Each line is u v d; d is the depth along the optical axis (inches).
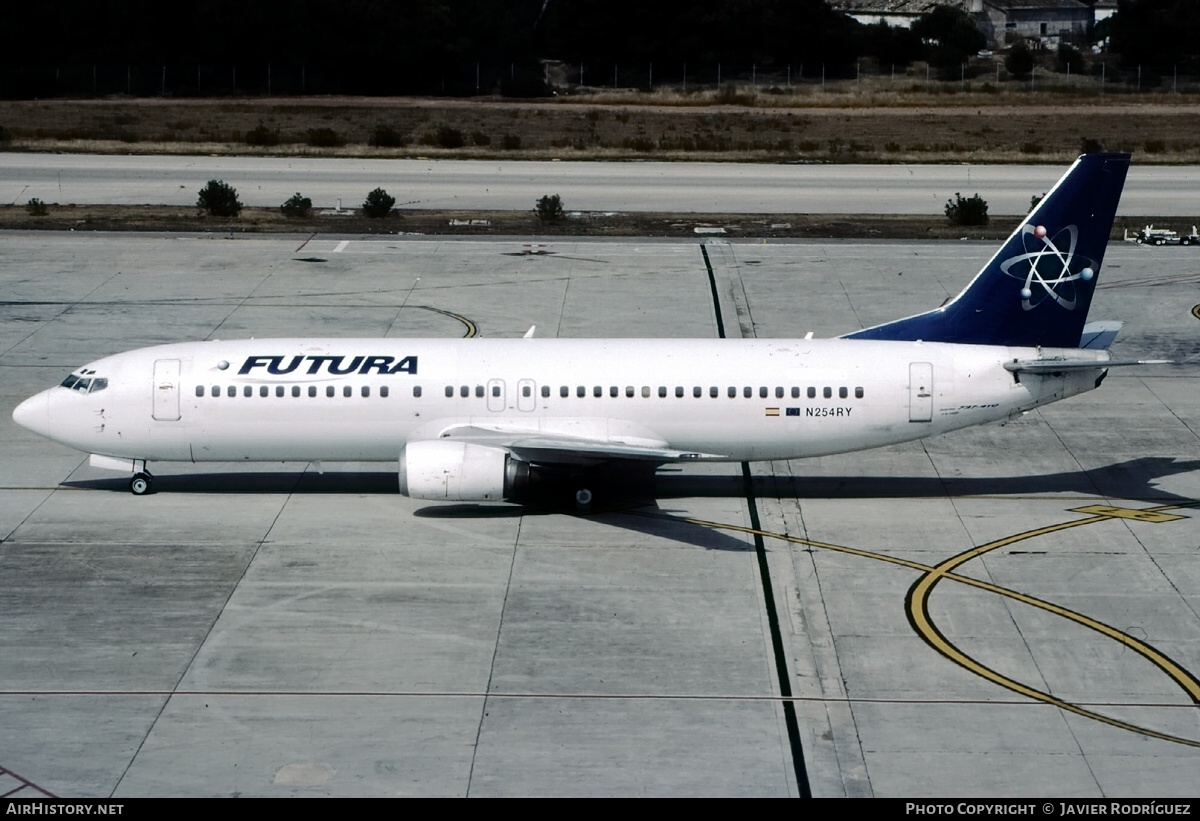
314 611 3501.5
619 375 4249.5
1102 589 3666.3
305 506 4301.2
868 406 4234.7
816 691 3095.5
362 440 4286.4
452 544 3971.5
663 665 3216.0
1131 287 7244.1
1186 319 6609.3
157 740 2859.3
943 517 4234.7
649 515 4244.6
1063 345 4303.6
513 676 3157.0
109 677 3134.8
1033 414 5319.9
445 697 3056.1
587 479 4247.0
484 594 3614.7
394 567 3791.8
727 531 4104.3
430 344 4377.5
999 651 3302.2
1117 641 3353.8
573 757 2802.7
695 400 4234.7
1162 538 4037.9
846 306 6766.7
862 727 2938.0
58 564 3789.4
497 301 6811.0
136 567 3777.1
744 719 2965.1
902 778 2728.8
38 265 7500.0
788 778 2723.9
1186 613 3513.8
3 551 3878.0
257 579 3700.8
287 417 4242.1
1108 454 4852.4
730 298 6924.2
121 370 4281.5
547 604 3553.2
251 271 7436.0
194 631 3380.9
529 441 4087.1
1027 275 4249.5
